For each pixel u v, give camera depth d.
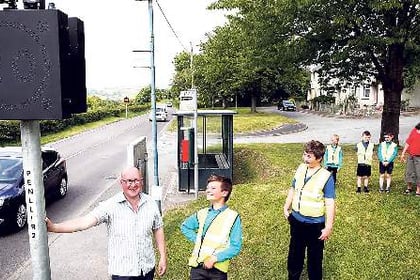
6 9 2.68
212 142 16.73
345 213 8.78
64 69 2.73
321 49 17.55
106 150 26.00
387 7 13.82
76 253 8.40
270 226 8.34
